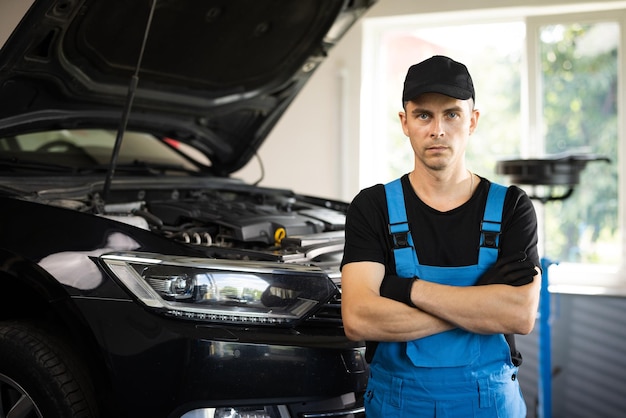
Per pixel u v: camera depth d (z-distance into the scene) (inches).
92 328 76.2
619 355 150.6
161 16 105.3
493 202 65.8
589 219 165.5
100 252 78.8
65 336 84.7
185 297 76.2
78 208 95.0
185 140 134.6
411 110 65.6
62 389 80.6
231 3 108.7
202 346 73.9
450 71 63.9
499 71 175.5
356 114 179.2
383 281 65.4
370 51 183.5
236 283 77.2
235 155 141.3
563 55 167.0
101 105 116.2
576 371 154.1
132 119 121.3
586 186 165.5
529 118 168.6
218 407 74.4
